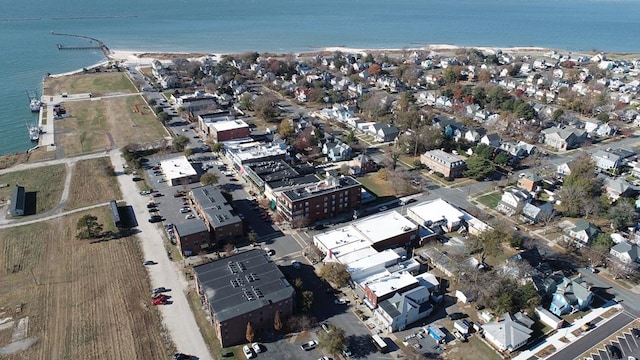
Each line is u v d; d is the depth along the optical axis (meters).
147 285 98.44
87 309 91.44
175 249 111.19
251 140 179.75
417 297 90.94
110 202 129.62
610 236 111.19
